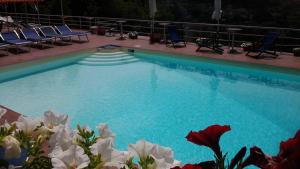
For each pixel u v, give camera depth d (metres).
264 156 0.84
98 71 9.93
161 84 8.55
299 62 8.88
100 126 1.17
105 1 30.25
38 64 10.21
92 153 1.00
